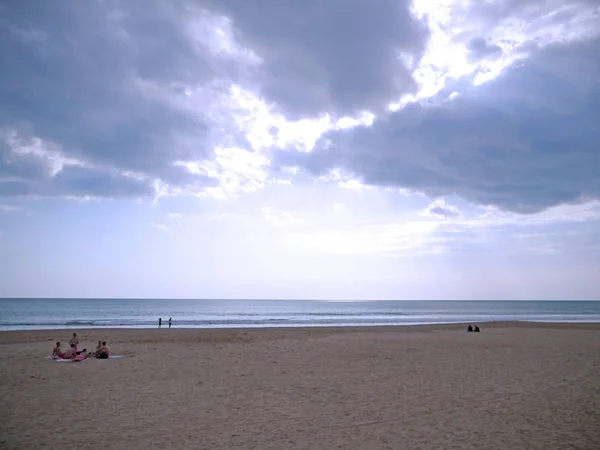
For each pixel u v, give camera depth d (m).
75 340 16.72
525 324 41.41
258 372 13.03
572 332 30.06
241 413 8.52
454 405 9.12
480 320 57.03
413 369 13.64
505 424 7.78
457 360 15.59
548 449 6.50
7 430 7.43
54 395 10.02
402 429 7.49
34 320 51.16
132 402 9.38
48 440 6.91
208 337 24.17
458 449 6.51
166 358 15.81
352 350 18.45
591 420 8.02
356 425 7.73
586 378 12.16
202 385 11.16
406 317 66.62
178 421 7.96
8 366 13.94
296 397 9.86
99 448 6.56
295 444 6.74
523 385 11.18
